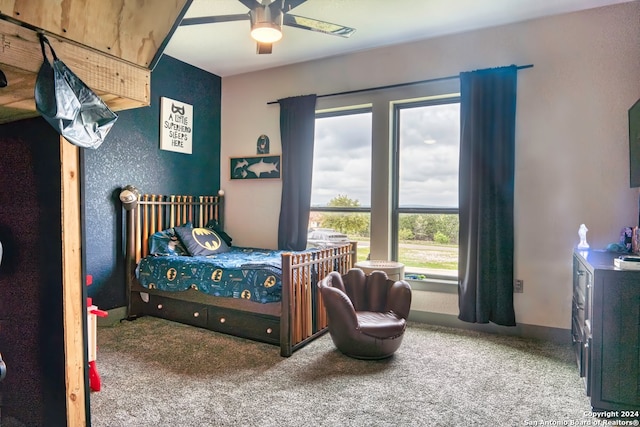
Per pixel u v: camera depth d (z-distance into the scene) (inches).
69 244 61.6
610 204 124.0
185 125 178.5
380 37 148.3
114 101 58.4
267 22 93.4
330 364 109.5
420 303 151.3
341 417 81.7
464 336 134.2
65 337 61.4
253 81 188.1
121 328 141.1
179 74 175.0
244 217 192.7
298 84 176.1
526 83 134.5
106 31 53.2
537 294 133.5
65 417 61.7
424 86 150.6
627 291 81.7
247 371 104.3
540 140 132.8
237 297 126.4
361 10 127.3
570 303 128.9
